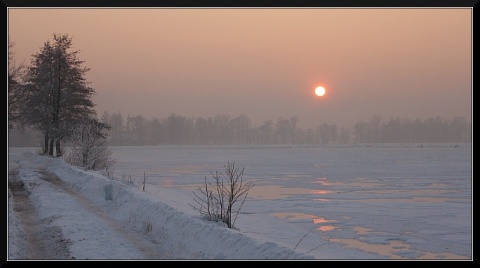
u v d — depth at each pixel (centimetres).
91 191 2222
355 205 2183
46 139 5041
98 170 3572
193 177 3806
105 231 1301
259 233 1461
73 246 1113
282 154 9500
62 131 4747
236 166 5338
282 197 2488
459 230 1596
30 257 1022
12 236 1180
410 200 2356
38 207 1756
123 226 1431
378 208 2091
